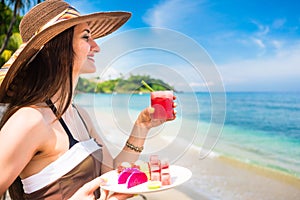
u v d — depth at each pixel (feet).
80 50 4.55
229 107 97.96
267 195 23.06
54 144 4.43
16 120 4.18
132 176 4.77
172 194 19.16
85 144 4.83
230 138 58.08
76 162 4.59
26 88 4.39
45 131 4.30
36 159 4.47
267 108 93.09
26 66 4.50
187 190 20.71
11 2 41.01
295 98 111.65
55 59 4.44
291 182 27.22
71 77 4.52
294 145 50.34
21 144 4.08
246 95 128.06
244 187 24.08
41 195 4.50
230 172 28.19
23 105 4.30
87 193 4.33
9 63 5.08
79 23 4.55
